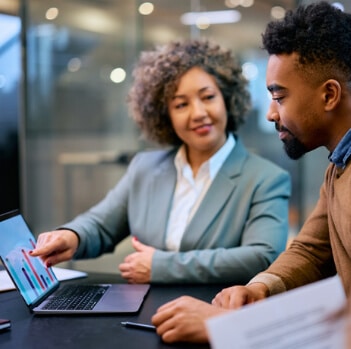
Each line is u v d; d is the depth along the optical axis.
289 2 3.30
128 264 1.59
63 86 3.82
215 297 1.28
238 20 3.50
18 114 2.68
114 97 3.83
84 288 1.49
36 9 3.59
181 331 1.03
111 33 3.82
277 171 1.75
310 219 1.46
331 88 1.15
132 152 3.78
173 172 1.84
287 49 1.17
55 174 3.85
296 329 0.69
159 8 3.74
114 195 1.93
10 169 2.56
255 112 3.38
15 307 1.33
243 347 0.68
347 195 1.12
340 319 0.70
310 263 1.39
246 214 1.70
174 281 1.55
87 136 3.91
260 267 1.57
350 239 1.12
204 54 1.83
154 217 1.79
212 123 1.77
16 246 1.38
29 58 3.53
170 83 1.79
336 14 1.16
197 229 1.71
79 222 1.80
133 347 1.03
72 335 1.11
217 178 1.76
